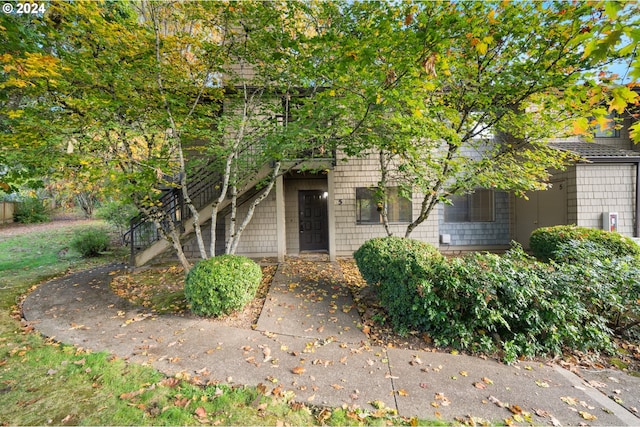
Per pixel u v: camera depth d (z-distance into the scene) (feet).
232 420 7.25
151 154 18.75
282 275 20.13
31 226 39.75
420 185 18.88
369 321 13.47
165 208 23.77
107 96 15.14
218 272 13.70
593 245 15.92
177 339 11.51
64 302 15.64
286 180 28.76
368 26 12.33
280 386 8.64
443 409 7.85
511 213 29.81
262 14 14.70
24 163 14.03
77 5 12.86
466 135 18.76
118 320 13.35
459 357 10.65
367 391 8.54
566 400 8.32
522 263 12.56
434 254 14.15
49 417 7.23
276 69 18.03
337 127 17.01
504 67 16.33
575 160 22.48
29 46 12.03
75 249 26.99
